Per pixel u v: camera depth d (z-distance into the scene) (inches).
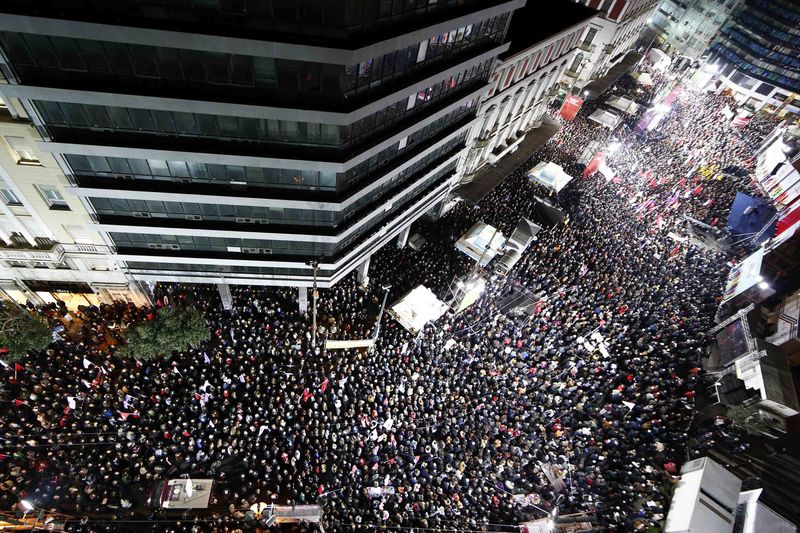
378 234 1636.3
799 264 1978.3
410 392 1428.4
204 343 1540.4
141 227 1220.5
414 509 1182.3
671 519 1203.9
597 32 3002.0
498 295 1873.8
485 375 1549.0
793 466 1606.8
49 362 1355.8
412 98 1274.6
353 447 1283.2
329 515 1147.3
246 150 1076.5
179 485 1177.4
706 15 4963.1
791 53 4338.1
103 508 1131.9
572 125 3233.3
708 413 1707.7
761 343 1690.5
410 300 1689.2
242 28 842.2
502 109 2001.7
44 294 1497.3
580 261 2100.1
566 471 1355.8
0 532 1032.8
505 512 1237.1
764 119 4409.5
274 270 1467.8
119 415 1255.5
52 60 842.2
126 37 789.2
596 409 1535.4
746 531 1131.9
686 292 2117.4
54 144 975.6
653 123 3088.1
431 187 1861.5
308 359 1523.1
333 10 845.2
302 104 999.6
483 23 1353.3
